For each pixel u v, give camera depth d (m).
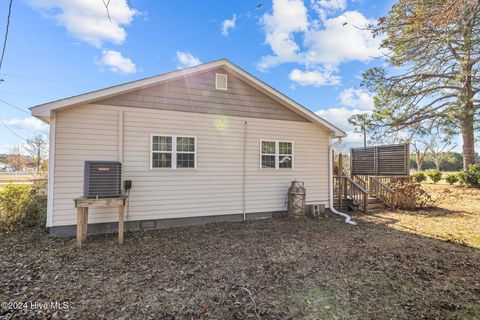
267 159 7.65
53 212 5.45
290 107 7.91
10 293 3.01
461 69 9.62
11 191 6.34
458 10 3.61
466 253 4.53
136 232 5.89
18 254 4.34
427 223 6.87
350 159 12.99
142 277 3.50
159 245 4.94
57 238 5.30
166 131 6.45
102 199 4.78
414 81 12.27
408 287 3.26
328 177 8.52
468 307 2.79
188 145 6.69
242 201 7.28
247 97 7.43
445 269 3.83
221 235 5.70
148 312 2.65
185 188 6.62
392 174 10.71
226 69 7.19
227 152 7.13
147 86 6.23
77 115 5.66
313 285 3.30
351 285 3.31
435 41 4.86
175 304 2.81
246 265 3.96
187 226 6.53
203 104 6.88
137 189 6.12
